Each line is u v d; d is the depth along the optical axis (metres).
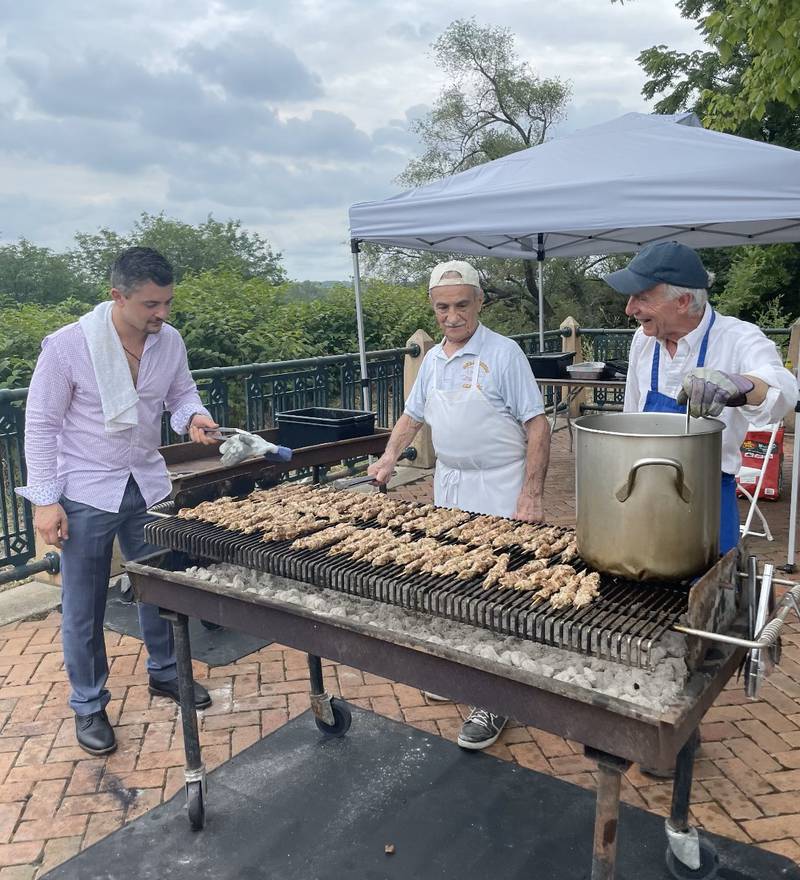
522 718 1.78
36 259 46.72
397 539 2.41
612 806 1.78
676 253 2.52
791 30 7.17
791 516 5.03
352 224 6.34
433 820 2.71
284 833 2.66
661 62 21.08
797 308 19.22
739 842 2.57
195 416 3.27
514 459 3.27
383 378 7.89
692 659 1.70
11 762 3.14
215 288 10.45
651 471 1.72
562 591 1.87
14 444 4.78
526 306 25.69
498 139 25.64
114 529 3.12
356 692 3.66
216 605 2.41
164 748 3.22
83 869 2.51
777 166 4.53
